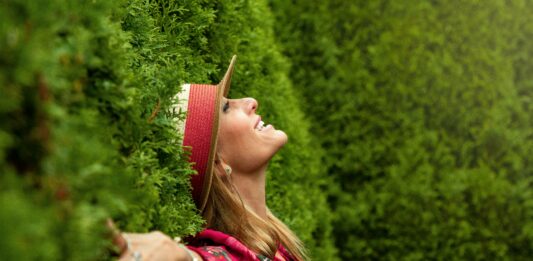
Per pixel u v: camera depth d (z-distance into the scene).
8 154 1.06
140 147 1.65
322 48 5.75
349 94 5.71
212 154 2.12
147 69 1.95
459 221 5.54
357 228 5.69
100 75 1.43
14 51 0.98
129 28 2.04
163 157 1.91
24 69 0.98
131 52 1.74
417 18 5.62
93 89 1.40
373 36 5.70
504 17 5.55
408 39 5.62
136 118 1.58
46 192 1.07
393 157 5.64
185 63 2.52
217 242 2.14
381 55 5.66
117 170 1.34
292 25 5.85
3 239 0.90
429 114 5.63
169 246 1.47
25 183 1.05
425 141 5.61
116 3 1.51
